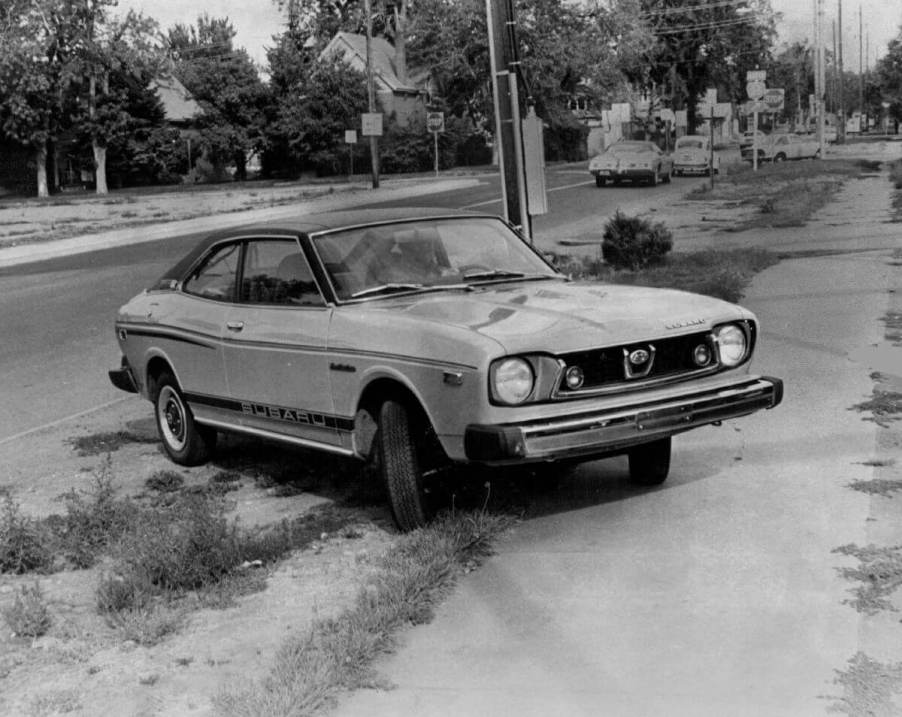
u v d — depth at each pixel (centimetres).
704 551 511
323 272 619
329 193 4734
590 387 527
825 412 743
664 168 4306
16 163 6894
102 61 6488
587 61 6881
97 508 625
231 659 438
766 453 664
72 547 595
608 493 616
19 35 5997
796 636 417
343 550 558
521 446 499
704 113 3722
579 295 598
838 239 1850
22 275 2289
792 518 546
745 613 440
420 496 559
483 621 452
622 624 439
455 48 6994
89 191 6894
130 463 801
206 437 764
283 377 634
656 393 543
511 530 562
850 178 3794
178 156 7075
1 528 603
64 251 2881
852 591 453
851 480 599
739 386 565
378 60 7981
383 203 3900
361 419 587
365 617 448
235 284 694
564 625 442
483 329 526
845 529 525
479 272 645
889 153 6506
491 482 639
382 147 7106
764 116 10200
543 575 497
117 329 822
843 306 1140
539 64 6619
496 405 507
